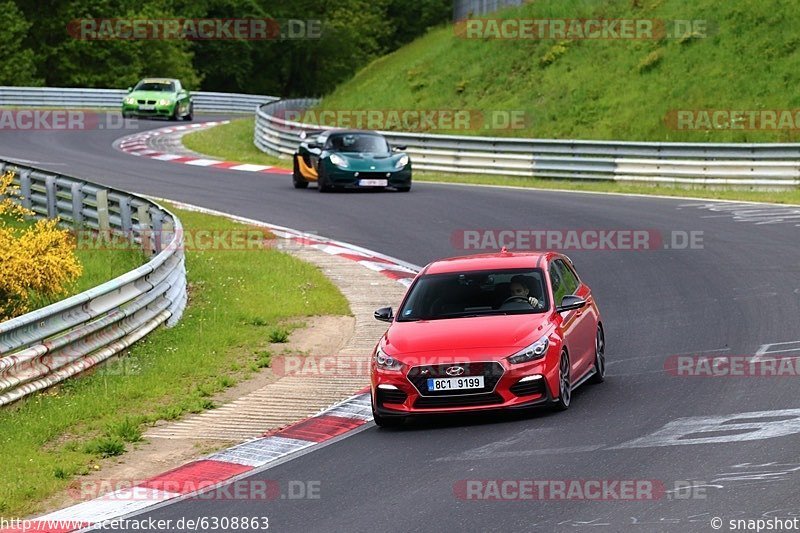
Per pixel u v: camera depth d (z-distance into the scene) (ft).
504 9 606.96
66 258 191.93
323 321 199.93
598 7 547.49
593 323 151.43
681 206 312.50
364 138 365.81
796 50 453.99
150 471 122.21
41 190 288.30
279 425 139.13
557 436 122.52
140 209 244.42
